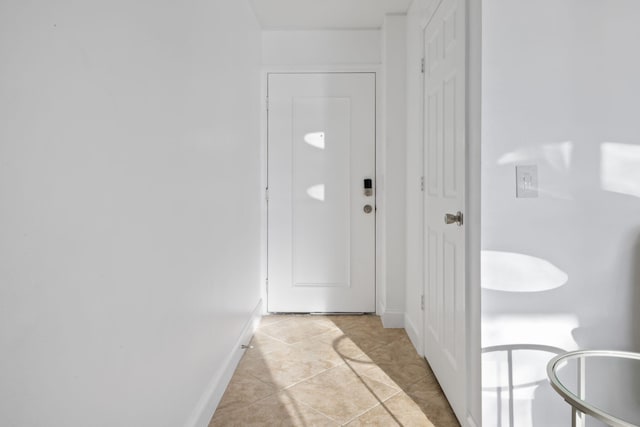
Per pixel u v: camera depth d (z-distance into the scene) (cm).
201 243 188
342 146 362
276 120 362
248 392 225
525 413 167
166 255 147
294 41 359
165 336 146
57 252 89
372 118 360
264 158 362
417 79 283
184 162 166
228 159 239
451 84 203
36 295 83
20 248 79
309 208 364
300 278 366
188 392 171
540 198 164
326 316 361
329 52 359
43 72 85
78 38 96
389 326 331
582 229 164
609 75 162
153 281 136
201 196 187
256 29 335
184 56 166
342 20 339
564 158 163
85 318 98
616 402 165
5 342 75
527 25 162
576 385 166
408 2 306
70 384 93
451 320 205
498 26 162
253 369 254
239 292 269
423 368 254
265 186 363
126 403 118
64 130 91
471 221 176
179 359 160
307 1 304
